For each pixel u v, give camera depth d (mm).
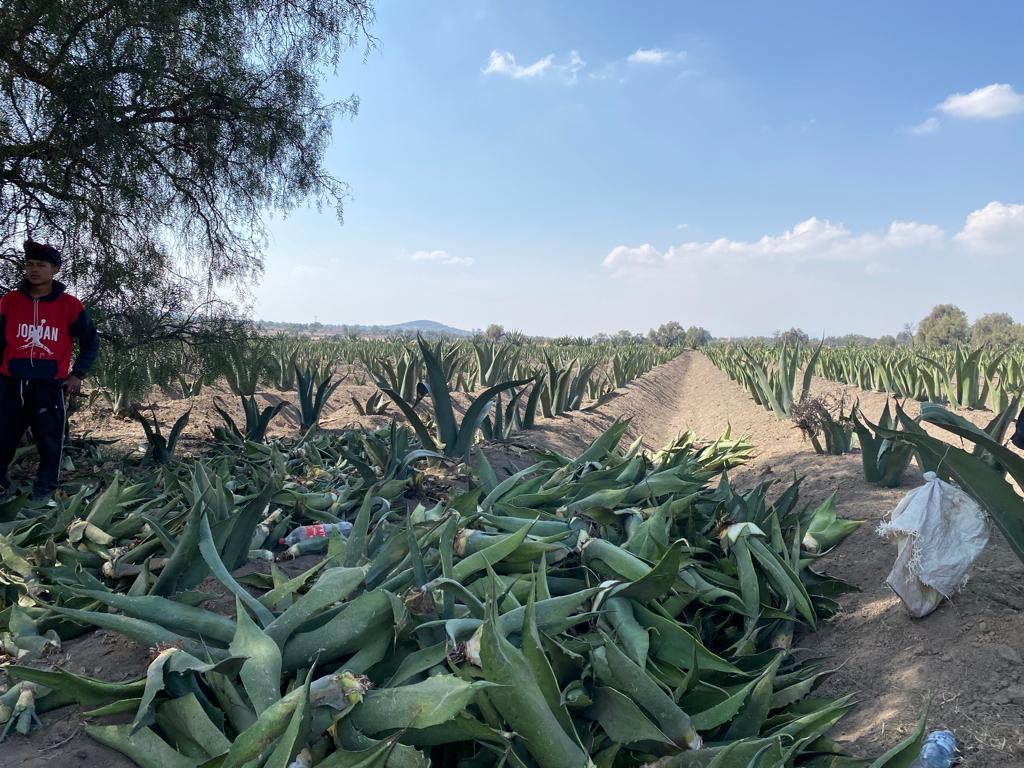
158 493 3986
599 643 2285
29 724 1936
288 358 13062
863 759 2010
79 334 4578
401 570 2490
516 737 1814
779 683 2420
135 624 2062
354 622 2041
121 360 6168
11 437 4398
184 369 6906
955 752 2068
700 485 3762
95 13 5199
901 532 2852
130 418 7754
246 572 3049
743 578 2916
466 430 5785
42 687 2025
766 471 5020
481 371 14688
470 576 2584
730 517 3277
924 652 2656
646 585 2404
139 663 2234
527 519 3061
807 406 6750
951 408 10547
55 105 5078
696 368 34781
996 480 2756
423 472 4836
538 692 1711
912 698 2391
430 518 3127
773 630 2961
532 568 2629
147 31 5547
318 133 6984
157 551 2967
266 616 2174
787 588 2963
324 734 1712
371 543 2945
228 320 6875
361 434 6070
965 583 2865
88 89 5078
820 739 2086
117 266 5891
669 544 2980
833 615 3180
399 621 2023
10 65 5098
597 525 3334
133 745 1806
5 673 2211
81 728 1945
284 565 3205
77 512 3408
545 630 2143
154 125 6270
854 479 5449
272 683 1782
